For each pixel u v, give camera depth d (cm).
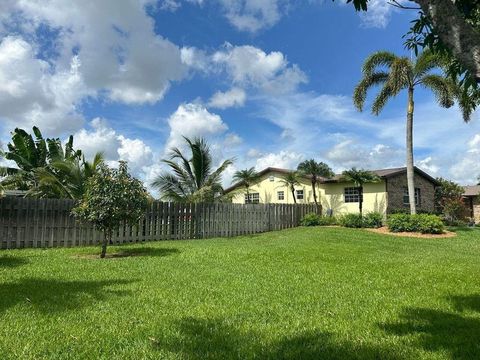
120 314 501
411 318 504
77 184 1584
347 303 574
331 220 2250
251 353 382
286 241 1434
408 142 2056
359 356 379
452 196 2877
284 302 573
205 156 2052
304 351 390
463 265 929
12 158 2003
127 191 1036
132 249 1173
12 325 451
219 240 1538
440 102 2020
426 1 276
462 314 523
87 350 385
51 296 583
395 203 2609
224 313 513
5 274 761
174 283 691
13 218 1220
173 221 1609
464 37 256
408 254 1150
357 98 2206
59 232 1298
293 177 2886
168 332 438
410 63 2025
